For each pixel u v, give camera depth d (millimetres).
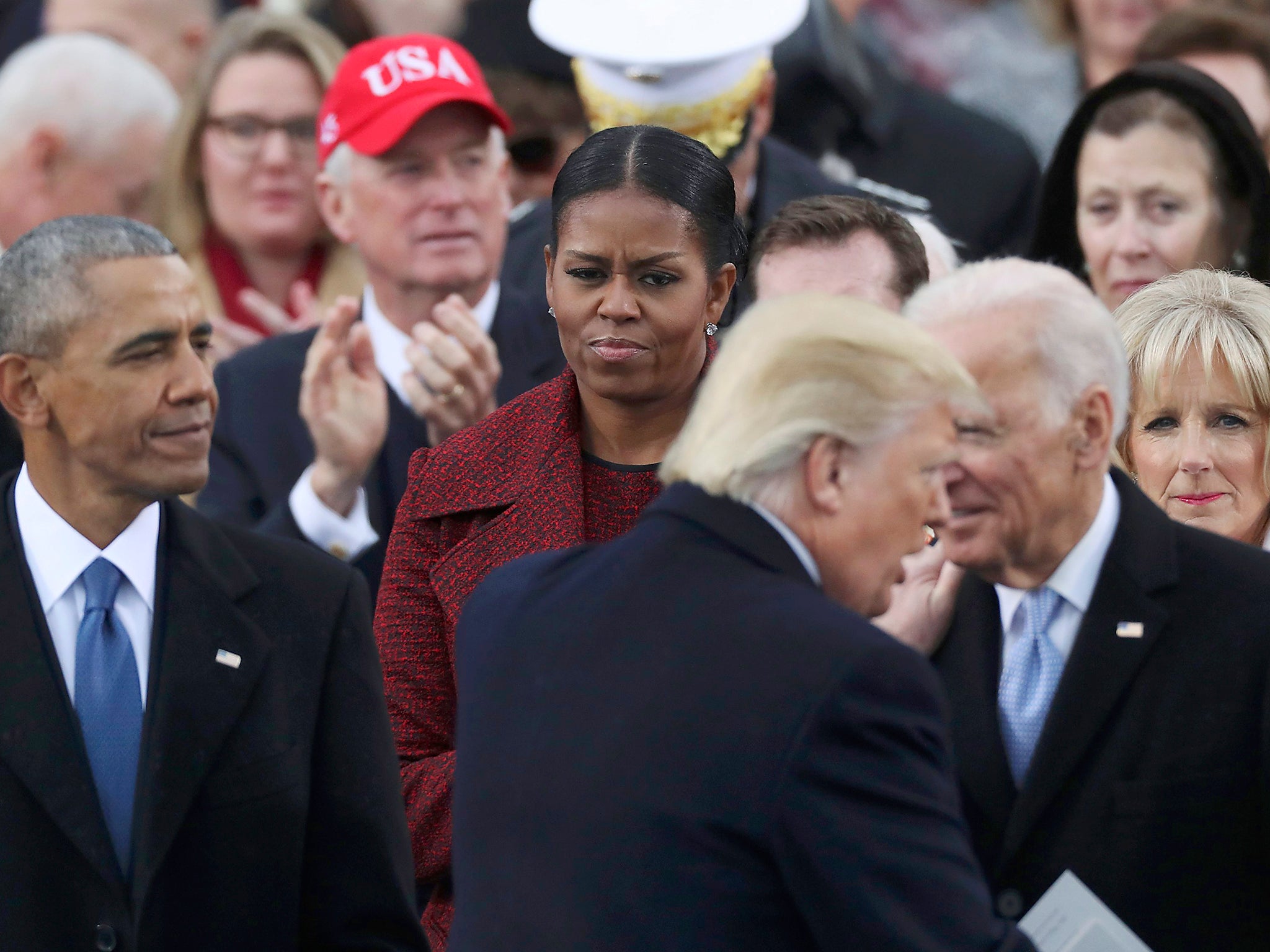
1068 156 17031
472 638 9086
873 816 7820
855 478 8461
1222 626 9633
